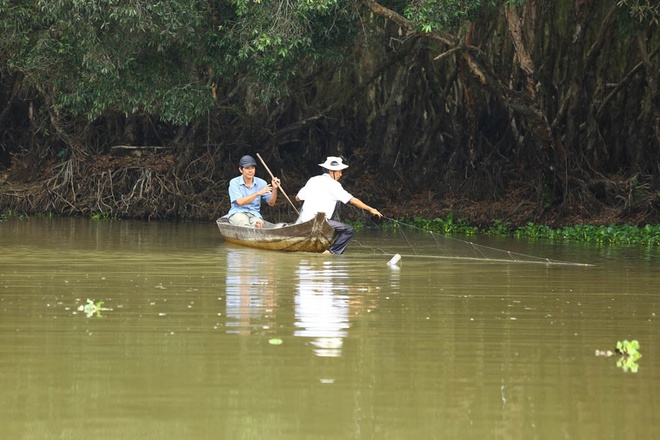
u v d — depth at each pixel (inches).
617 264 1203.9
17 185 2277.3
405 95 2257.6
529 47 1985.7
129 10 1583.4
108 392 516.7
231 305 803.4
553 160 1897.1
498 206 2070.6
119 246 1375.5
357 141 2324.1
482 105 2206.0
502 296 882.8
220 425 463.2
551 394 522.3
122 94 1819.6
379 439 446.0
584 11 1951.3
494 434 454.9
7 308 776.3
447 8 1528.1
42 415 475.2
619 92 2011.6
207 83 2012.8
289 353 611.8
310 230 1294.3
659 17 1749.5
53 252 1270.9
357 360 594.9
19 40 1775.3
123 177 2186.3
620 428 464.4
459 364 587.2
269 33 1589.6
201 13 1686.8
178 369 566.9
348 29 1771.7
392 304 823.1
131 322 715.4
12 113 2461.9
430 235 1744.6
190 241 1487.5
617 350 627.8
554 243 1600.6
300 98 2282.2
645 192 1888.5
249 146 2250.2
